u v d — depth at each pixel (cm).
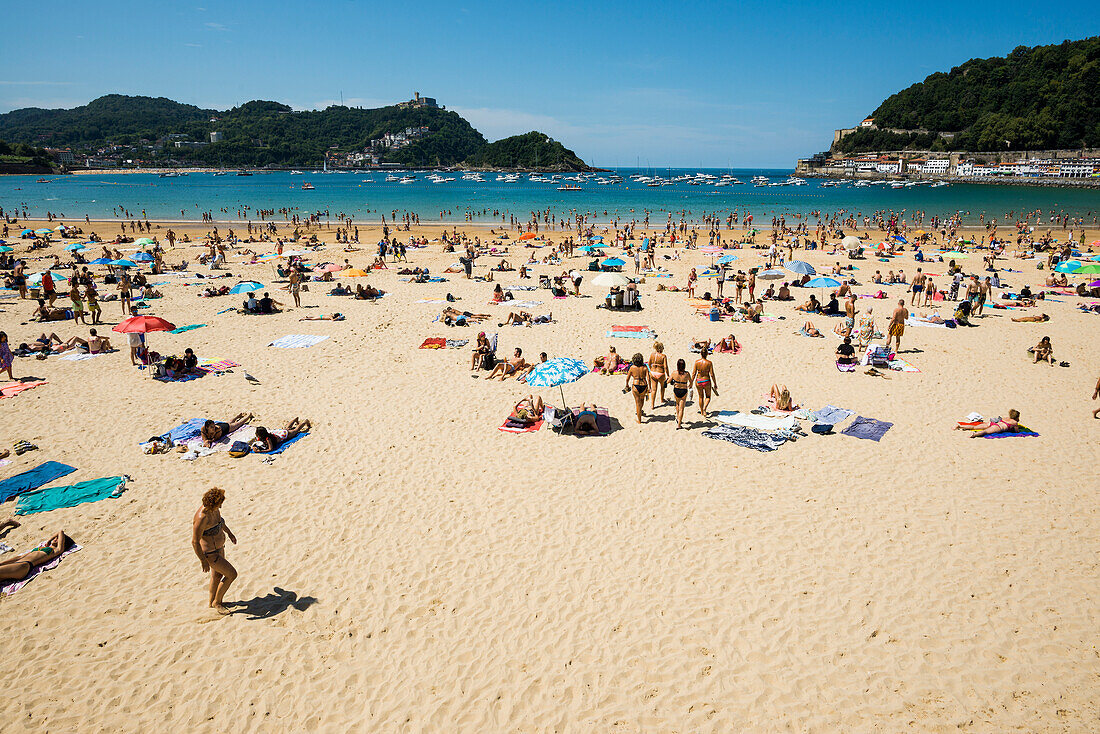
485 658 693
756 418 1311
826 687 642
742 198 11162
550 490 1053
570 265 3759
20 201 9762
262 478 1096
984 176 15375
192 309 2488
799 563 842
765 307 2541
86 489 1039
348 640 723
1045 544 872
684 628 729
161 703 639
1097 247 4438
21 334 2073
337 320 2288
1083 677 644
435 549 891
